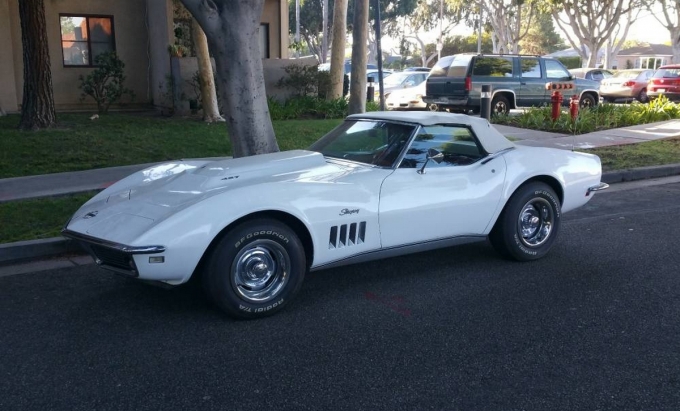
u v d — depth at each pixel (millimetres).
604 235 7086
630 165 10836
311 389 3688
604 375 3852
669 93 24391
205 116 14164
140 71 17844
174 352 4172
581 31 39156
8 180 9055
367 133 5727
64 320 4719
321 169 5188
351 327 4582
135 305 5012
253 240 4520
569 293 5266
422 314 4824
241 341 4340
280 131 12891
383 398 3586
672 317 4750
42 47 11992
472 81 17547
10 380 3801
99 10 17109
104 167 10062
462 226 5582
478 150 5824
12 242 6367
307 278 5652
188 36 16781
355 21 12711
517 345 4270
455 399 3574
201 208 4359
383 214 5078
